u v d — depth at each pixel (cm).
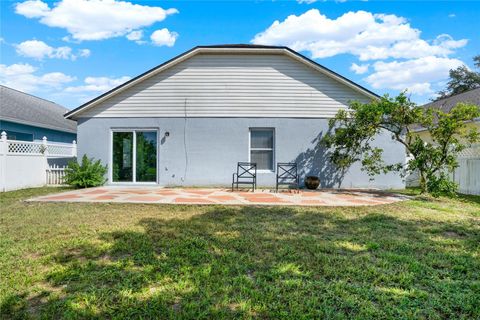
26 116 1761
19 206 788
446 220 655
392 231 568
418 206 816
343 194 1048
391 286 345
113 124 1252
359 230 573
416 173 1368
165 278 356
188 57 1243
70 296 317
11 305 302
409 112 1002
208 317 280
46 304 306
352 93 1232
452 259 423
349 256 432
